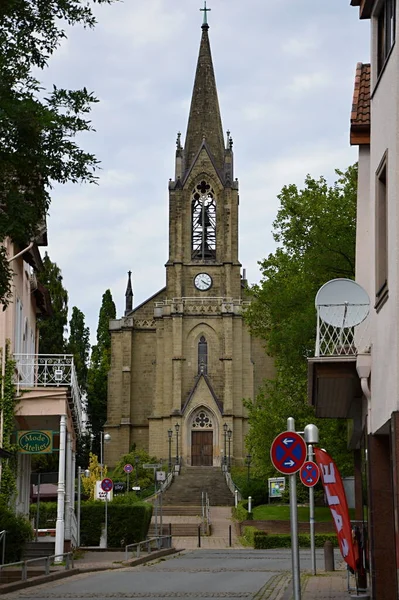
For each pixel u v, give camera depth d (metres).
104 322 117.75
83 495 64.88
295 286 41.62
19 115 15.16
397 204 13.73
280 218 43.00
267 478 64.06
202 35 111.25
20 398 30.75
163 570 30.33
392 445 13.58
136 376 99.31
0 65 15.45
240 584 24.36
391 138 14.33
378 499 16.14
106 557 37.09
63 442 30.77
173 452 93.88
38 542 33.44
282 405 45.31
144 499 78.25
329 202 41.84
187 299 98.62
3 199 16.00
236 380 96.50
